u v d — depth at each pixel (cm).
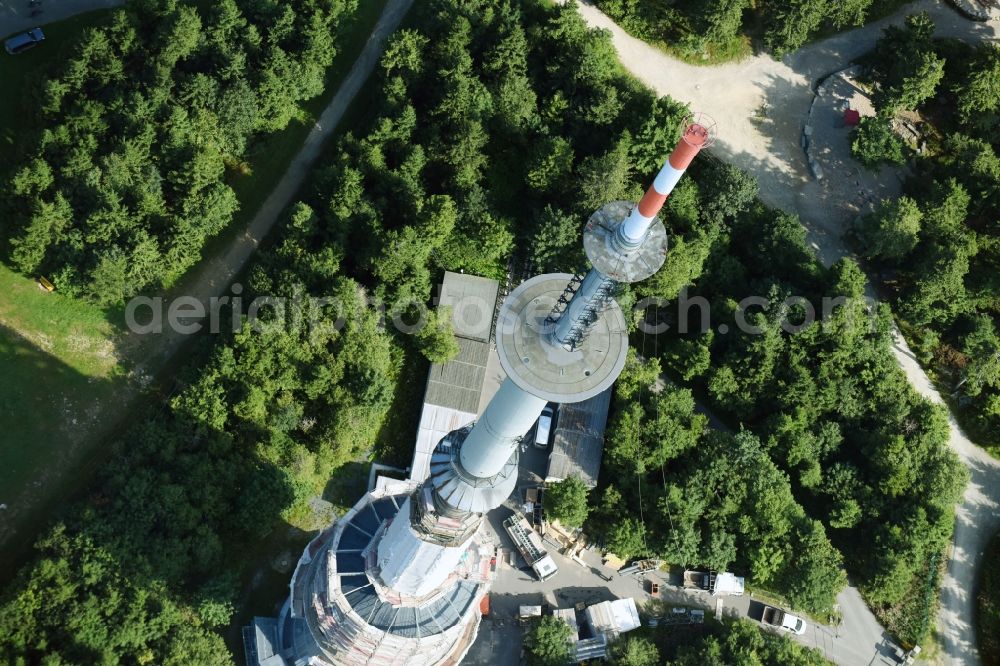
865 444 18488
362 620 14650
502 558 17712
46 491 16825
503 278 18888
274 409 17375
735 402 18600
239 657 16575
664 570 18050
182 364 17912
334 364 17588
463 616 15038
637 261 10800
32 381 17275
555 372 11556
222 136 18450
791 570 17725
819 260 19662
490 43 19412
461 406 18000
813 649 17638
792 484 18638
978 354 18850
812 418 18538
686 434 17988
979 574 18562
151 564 15875
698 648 17225
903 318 19438
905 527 17950
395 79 18800
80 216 17462
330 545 15188
